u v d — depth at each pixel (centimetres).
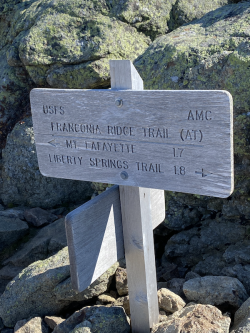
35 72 502
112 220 244
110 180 225
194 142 192
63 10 491
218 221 365
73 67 481
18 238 464
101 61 477
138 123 204
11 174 531
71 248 220
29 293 320
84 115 220
